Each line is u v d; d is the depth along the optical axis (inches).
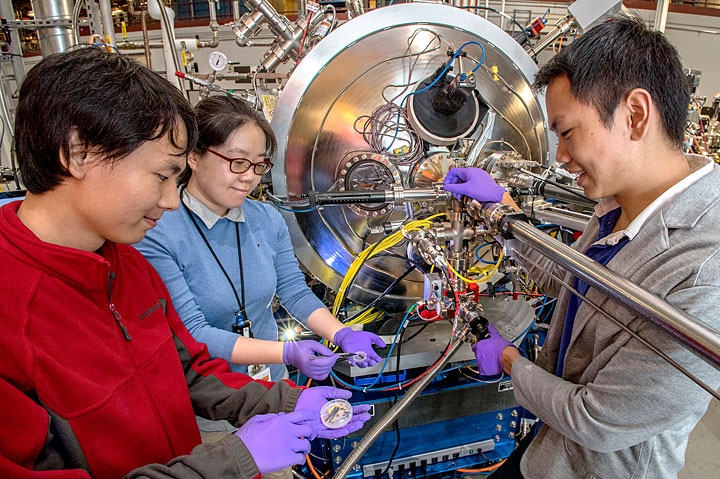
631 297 23.6
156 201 24.0
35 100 20.4
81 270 24.2
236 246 46.2
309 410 32.8
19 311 22.2
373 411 58.2
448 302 46.9
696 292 23.8
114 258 28.2
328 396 35.9
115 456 26.4
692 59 150.5
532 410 34.0
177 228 42.2
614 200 35.1
